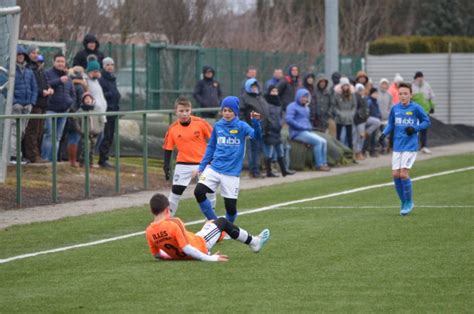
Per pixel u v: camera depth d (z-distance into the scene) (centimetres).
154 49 6862
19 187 4003
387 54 9594
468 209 3788
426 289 2258
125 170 5075
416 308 2069
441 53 9512
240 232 2720
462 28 13375
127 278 2430
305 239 3038
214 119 5406
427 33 13400
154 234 2634
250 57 8075
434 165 5928
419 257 2684
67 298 2211
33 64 4638
